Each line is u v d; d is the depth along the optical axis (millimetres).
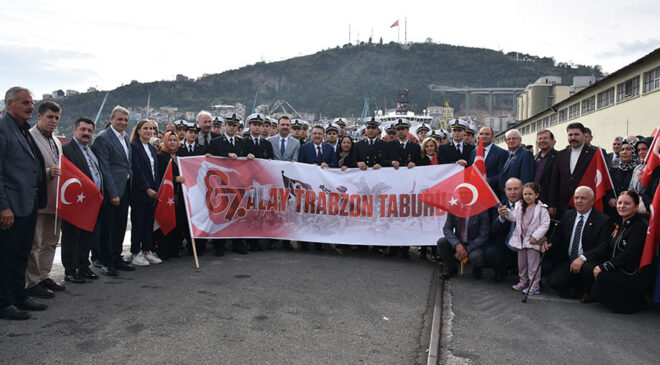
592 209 5309
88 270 5512
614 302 4758
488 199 5996
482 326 4277
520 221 5551
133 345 3578
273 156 8094
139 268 6148
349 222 7430
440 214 7113
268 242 7762
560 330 4223
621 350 3779
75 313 4285
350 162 8062
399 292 5328
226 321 4168
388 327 4184
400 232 7230
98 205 5254
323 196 7508
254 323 4145
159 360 3330
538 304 5047
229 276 5777
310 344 3727
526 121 42781
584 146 6109
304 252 7547
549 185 6352
